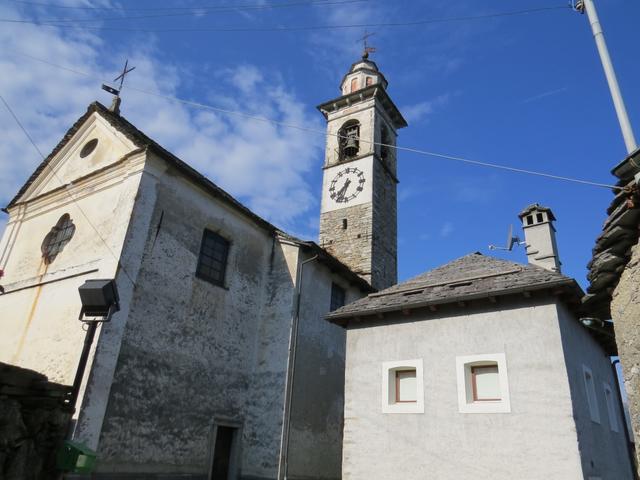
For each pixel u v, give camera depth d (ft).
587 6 21.93
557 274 32.09
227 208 52.29
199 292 46.42
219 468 45.21
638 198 14.78
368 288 66.64
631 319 15.78
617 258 16.69
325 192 94.07
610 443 34.14
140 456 37.19
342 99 102.12
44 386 26.00
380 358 36.19
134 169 44.37
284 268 54.85
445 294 35.14
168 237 44.42
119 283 38.73
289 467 45.93
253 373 50.52
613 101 19.21
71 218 48.29
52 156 55.62
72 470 25.85
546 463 27.76
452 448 30.91
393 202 96.89
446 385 32.73
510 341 31.68
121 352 37.50
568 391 28.66
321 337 55.83
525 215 50.42
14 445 24.16
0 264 51.62
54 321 41.09
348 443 34.78
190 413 42.37
